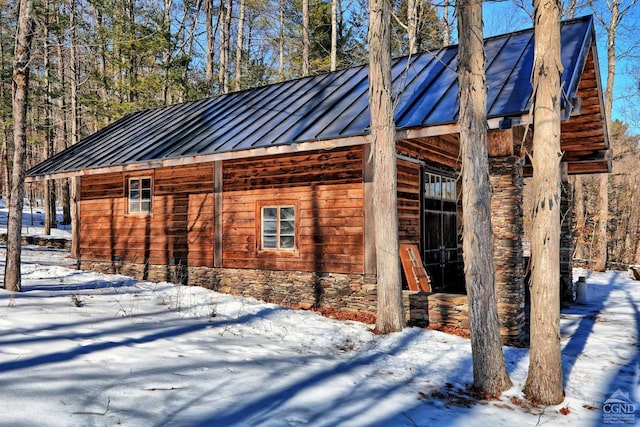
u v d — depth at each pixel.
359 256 9.22
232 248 11.10
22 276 11.23
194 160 10.49
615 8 18.86
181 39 29.48
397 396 4.72
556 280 4.86
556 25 4.87
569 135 10.29
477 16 5.16
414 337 7.21
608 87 19.44
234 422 3.60
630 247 30.06
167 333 6.32
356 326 7.94
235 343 6.17
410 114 8.07
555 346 4.84
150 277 12.69
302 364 5.47
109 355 4.95
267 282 10.45
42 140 28.78
